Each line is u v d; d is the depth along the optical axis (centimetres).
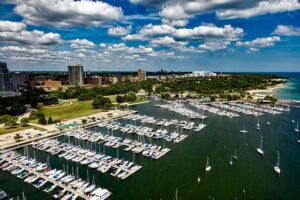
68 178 14700
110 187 13988
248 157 17850
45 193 13500
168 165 16688
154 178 14925
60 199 12744
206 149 19625
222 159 17575
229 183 14212
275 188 13600
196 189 13675
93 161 17250
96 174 15600
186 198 12825
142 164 16912
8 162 17462
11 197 13150
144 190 13625
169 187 13912
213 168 16138
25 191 13762
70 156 18275
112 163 16788
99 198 12694
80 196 12975
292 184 13962
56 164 17200
